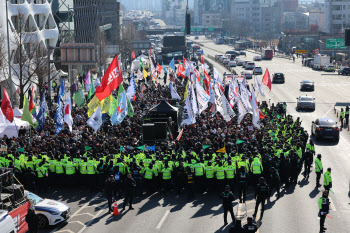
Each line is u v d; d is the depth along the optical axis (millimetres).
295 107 60562
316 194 26578
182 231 21375
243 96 37812
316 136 41000
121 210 24375
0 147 30672
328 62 119750
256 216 23125
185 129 37594
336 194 26609
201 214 23562
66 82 82688
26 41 62000
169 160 26875
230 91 43719
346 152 36969
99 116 33375
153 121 39406
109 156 27328
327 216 23109
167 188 26766
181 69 76688
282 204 24922
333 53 159750
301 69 123312
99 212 24109
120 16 167125
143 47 122062
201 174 26203
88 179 27312
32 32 62875
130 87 47312
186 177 26047
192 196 26031
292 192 26984
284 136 33656
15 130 35875
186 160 27062
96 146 31281
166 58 143000
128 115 43250
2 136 35906
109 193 23891
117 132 36969
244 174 24578
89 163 27156
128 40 128000
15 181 26969
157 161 26953
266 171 27734
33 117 36125
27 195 21953
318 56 121375
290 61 153500
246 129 37406
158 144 33969
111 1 149500
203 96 37625
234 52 177625
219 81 49000
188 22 89688
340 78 99625
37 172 26875
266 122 39438
